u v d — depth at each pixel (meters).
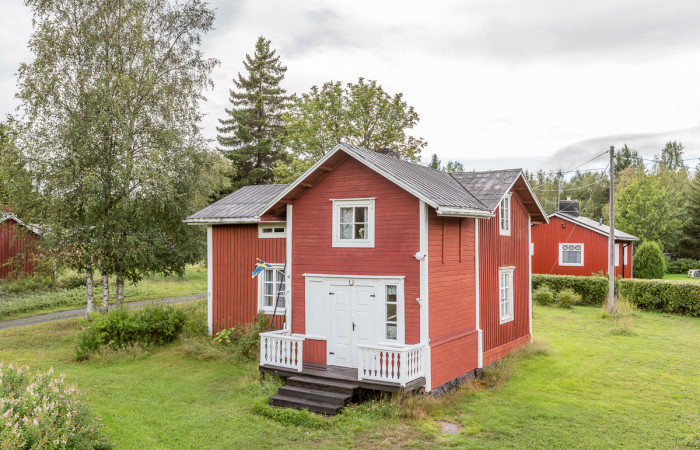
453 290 12.95
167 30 22.78
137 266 21.20
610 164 23.86
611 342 17.84
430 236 11.90
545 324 21.38
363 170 12.54
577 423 10.42
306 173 12.79
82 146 19.97
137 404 11.27
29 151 20.17
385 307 12.12
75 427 7.85
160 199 20.67
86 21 20.92
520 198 17.52
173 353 16.00
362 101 34.72
